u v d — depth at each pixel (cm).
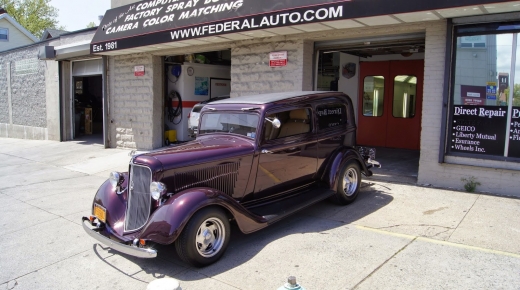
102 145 1424
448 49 657
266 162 519
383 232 508
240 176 498
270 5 770
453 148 675
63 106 1580
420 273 395
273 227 545
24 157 1309
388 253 445
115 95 1323
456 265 409
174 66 1276
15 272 452
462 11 600
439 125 686
